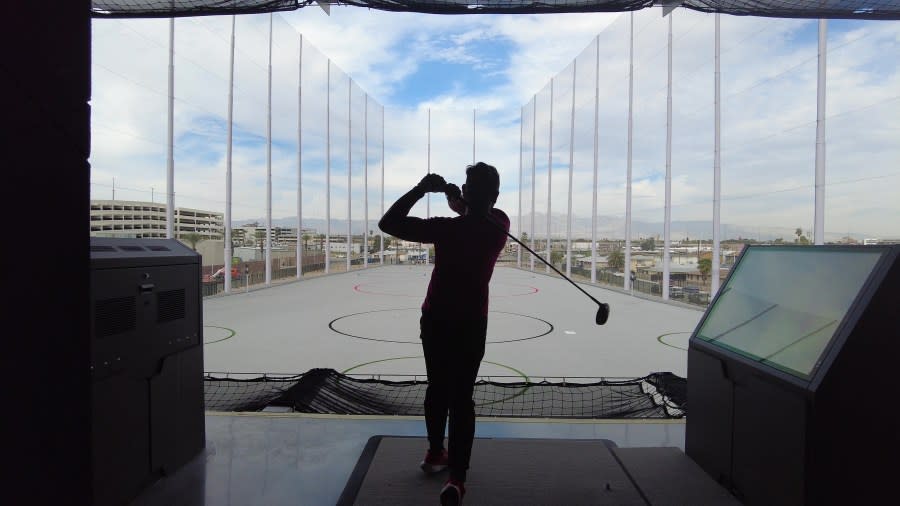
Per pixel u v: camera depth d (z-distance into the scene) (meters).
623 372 4.66
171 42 9.62
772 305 1.85
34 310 0.91
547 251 19.70
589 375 4.54
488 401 3.42
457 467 1.68
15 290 0.87
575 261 16.80
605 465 2.06
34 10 0.88
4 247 0.86
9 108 0.85
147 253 1.86
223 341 6.08
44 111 0.90
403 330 6.92
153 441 1.88
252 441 2.35
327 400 3.14
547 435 2.46
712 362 1.95
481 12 3.33
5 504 0.87
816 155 7.54
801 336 1.61
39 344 0.92
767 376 1.59
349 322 7.64
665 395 3.25
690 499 1.78
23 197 0.88
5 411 0.87
